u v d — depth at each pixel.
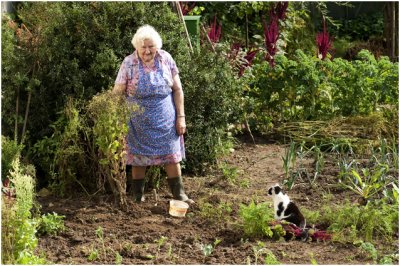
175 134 8.37
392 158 9.94
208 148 9.75
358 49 17.81
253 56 12.50
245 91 11.95
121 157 8.12
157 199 8.52
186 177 9.47
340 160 9.24
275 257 6.76
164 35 9.14
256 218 7.24
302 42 16.06
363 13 20.14
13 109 9.16
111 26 9.06
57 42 8.95
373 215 7.38
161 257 6.76
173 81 8.35
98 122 8.01
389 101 11.59
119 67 8.89
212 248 7.01
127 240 7.26
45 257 6.76
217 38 12.29
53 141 8.79
